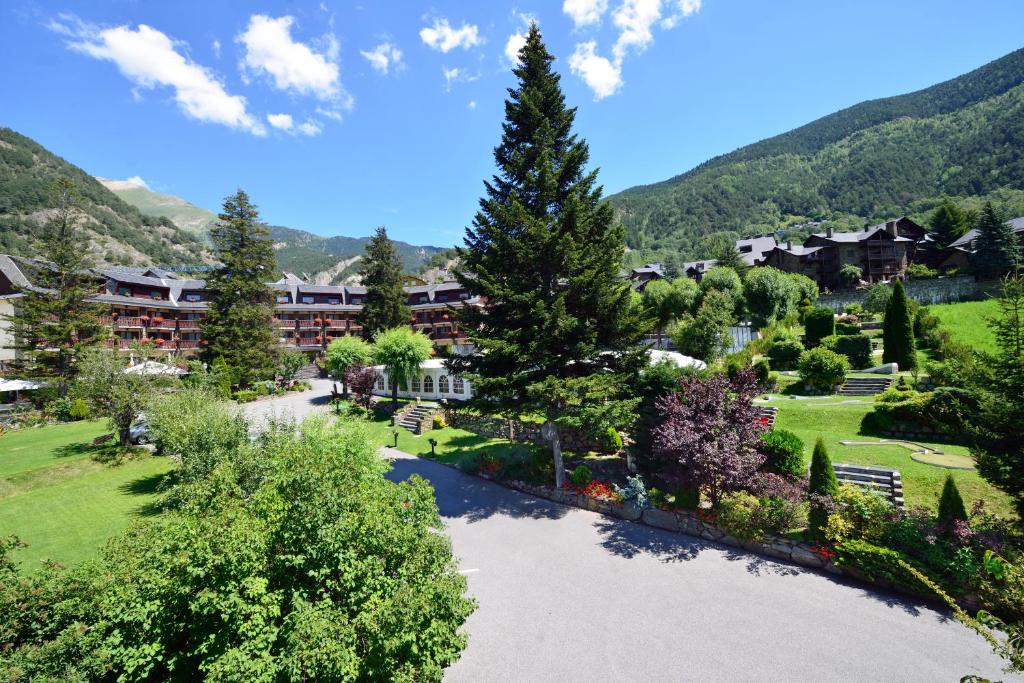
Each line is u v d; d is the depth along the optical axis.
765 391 25.27
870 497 11.45
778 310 43.53
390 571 7.14
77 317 32.00
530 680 7.82
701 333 34.19
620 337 17.44
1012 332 10.59
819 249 60.91
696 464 12.50
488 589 10.72
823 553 11.05
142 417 21.84
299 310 66.38
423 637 6.29
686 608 9.72
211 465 12.52
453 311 18.48
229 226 42.91
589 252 16.59
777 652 8.27
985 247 45.56
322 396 40.41
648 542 12.87
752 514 12.16
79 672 5.52
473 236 18.64
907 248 61.19
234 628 5.84
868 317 40.84
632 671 7.95
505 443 22.73
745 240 90.06
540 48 18.42
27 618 5.89
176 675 6.31
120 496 16.30
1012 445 9.96
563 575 11.25
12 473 18.09
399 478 18.92
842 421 19.16
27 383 31.17
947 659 7.93
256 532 6.34
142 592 5.95
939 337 27.66
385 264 56.66
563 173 17.80
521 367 16.50
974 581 8.92
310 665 5.57
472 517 15.01
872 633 8.69
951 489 10.37
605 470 17.72
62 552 12.11
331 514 6.92
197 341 58.16
